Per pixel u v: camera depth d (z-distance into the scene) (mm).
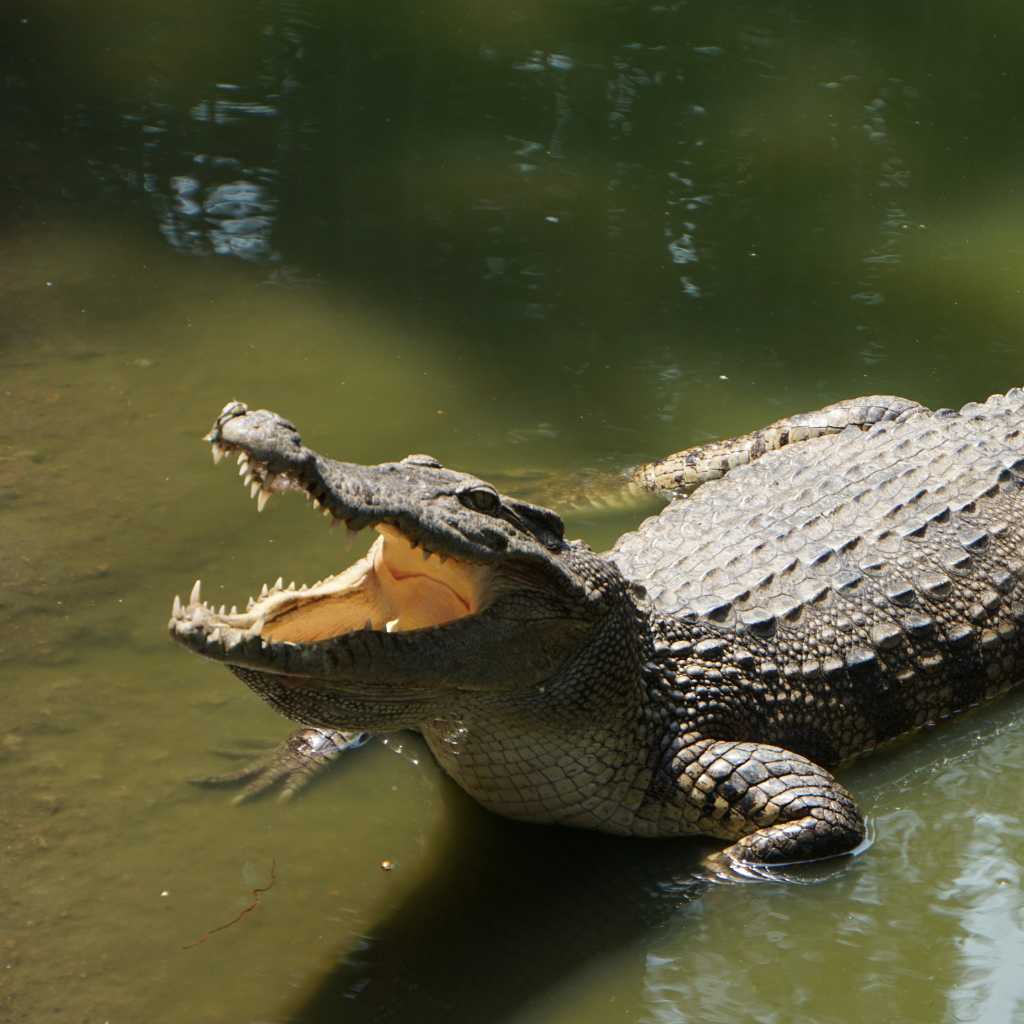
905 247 19500
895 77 24547
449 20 25781
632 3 26906
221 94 22625
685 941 9336
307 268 18281
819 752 11227
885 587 11781
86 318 16797
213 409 15195
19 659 11406
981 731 11812
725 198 20547
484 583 9453
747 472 13586
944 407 16000
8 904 9102
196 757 10641
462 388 16109
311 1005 8523
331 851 9961
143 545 12922
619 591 10133
